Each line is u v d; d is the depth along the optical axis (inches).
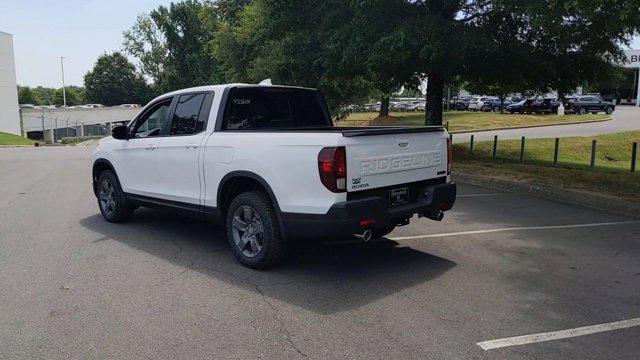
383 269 221.0
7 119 1942.7
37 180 502.6
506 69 592.1
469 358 143.1
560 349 149.3
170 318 167.9
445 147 238.2
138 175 278.1
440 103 667.4
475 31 509.7
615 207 357.4
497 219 325.1
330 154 188.5
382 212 199.3
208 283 201.2
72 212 338.3
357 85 937.5
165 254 240.1
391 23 517.7
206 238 269.9
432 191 224.2
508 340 154.3
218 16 1502.2
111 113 2613.2
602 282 207.2
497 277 211.8
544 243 266.8
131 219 314.7
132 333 157.0
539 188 421.7
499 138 965.2
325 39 572.4
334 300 184.7
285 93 263.3
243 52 1156.5
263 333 157.6
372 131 200.2
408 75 629.3
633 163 544.4
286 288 196.5
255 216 216.8
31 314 170.6
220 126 235.0
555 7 413.4
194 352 145.5
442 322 166.6
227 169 223.0
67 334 156.1
